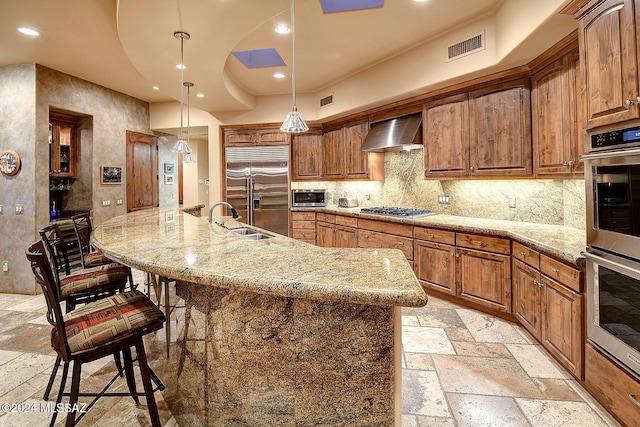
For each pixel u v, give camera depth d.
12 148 4.15
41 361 2.58
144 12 2.48
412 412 1.96
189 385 1.72
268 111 5.75
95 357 1.53
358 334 1.26
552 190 3.29
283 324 1.35
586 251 2.05
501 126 3.32
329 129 5.71
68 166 4.88
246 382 1.42
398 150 4.92
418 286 1.14
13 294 4.21
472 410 1.98
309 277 1.23
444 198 4.36
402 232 4.12
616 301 1.81
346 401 1.29
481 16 3.17
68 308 2.39
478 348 2.71
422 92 3.93
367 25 3.33
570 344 2.19
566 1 2.09
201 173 8.65
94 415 1.96
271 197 5.90
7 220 4.19
